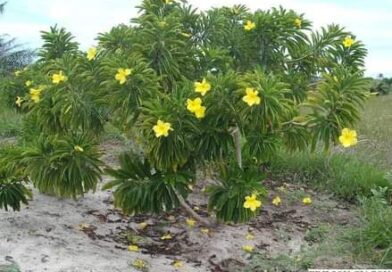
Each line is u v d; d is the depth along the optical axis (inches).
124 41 162.1
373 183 228.2
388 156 282.4
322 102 141.9
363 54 183.3
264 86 135.5
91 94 151.5
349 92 140.6
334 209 216.5
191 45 173.2
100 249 162.1
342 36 182.4
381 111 483.5
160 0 179.0
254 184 151.1
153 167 155.1
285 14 176.1
